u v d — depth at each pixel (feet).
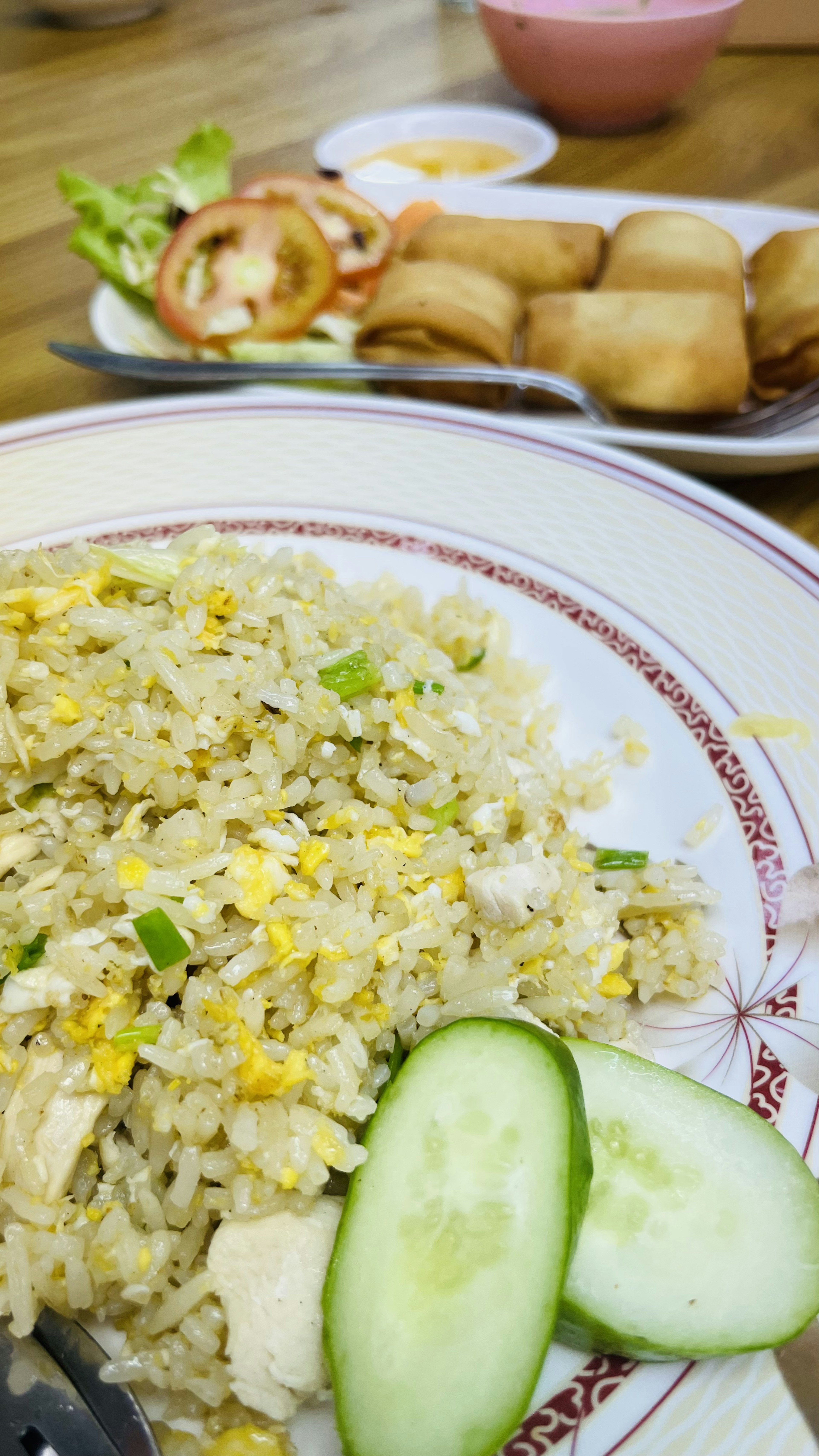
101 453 0.91
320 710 0.60
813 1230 0.46
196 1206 0.52
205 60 1.89
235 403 0.94
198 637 0.63
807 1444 0.41
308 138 1.62
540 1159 0.45
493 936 0.59
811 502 0.93
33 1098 0.53
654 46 1.47
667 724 0.71
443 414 0.92
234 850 0.58
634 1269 0.45
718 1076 0.54
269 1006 0.55
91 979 0.54
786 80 1.79
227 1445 0.45
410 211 1.38
